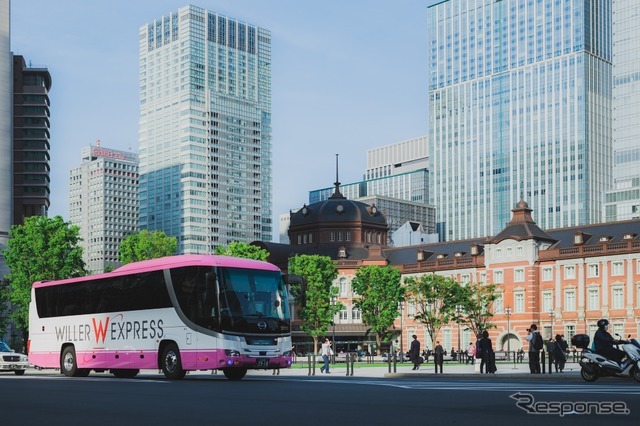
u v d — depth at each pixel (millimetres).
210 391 24062
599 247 104125
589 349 31641
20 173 183000
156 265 34906
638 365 30203
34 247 87562
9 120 145375
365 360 100812
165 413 17078
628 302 101000
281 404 19078
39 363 41156
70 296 39625
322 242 131625
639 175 177625
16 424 15086
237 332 32031
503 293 111375
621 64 183000
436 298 105562
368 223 132500
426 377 41375
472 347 93875
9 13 148625
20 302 88062
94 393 23375
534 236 109188
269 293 33531
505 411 17000
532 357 41594
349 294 127688
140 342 34812
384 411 17156
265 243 132375
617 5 184625
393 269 108875
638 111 179250
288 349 33625
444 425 14531
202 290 32469
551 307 107812
